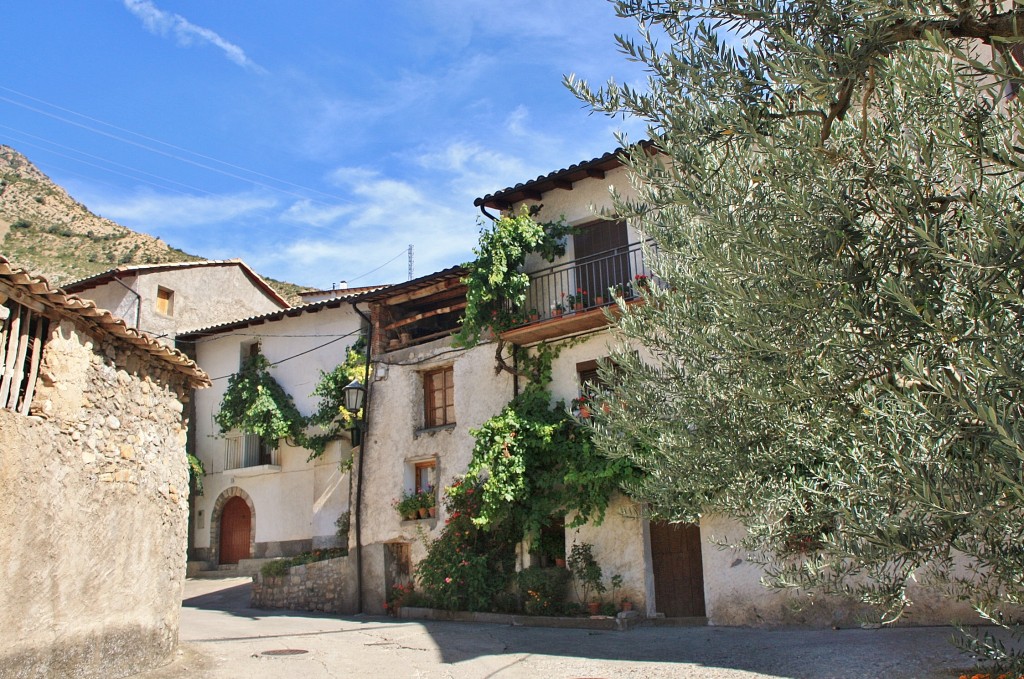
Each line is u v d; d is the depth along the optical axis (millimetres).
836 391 3957
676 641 11117
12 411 7426
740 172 4238
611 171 15273
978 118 3486
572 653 10734
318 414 21031
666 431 6355
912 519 3596
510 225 15516
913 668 7727
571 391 14914
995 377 2992
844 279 3566
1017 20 3373
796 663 8766
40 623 7555
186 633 13391
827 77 3551
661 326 6480
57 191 71188
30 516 7516
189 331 24562
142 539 9570
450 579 15211
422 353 17703
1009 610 7316
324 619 15805
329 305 20672
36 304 7734
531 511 14562
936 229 3338
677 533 13336
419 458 17141
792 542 6145
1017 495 2998
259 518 22547
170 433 10484
